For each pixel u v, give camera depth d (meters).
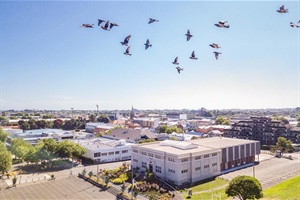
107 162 106.44
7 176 84.25
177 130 170.88
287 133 143.50
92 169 94.44
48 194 68.06
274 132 144.12
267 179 81.12
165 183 77.19
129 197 64.50
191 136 156.00
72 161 102.12
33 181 79.81
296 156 120.25
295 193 59.12
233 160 97.94
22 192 69.69
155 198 64.38
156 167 84.00
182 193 69.00
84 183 77.81
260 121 153.25
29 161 99.12
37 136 148.75
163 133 156.62
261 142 147.00
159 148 87.62
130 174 82.25
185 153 78.25
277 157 117.25
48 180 81.00
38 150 97.56
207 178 83.81
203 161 83.38
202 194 67.81
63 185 75.88
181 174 77.12
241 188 53.06
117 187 72.94
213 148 88.25
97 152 104.50
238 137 153.00
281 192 63.28
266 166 100.19
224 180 81.38
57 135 147.62
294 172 89.81
